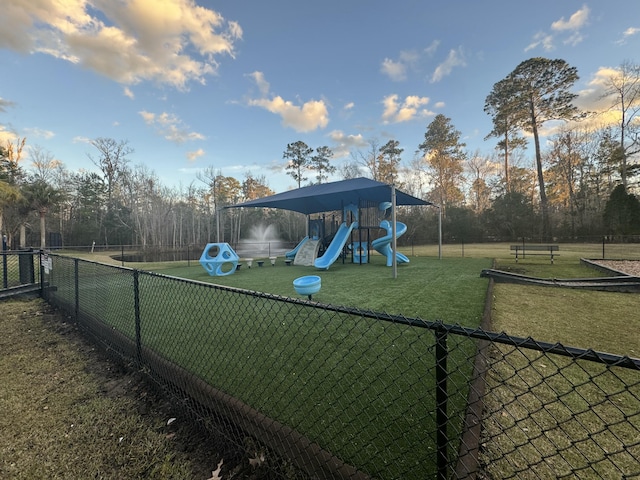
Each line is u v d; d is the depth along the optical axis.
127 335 2.80
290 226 31.00
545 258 11.80
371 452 1.35
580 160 23.69
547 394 1.95
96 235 27.02
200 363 2.32
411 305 4.29
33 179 26.16
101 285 3.93
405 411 1.63
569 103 21.31
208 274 8.24
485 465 1.33
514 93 22.91
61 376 2.46
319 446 1.37
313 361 2.34
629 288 5.24
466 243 24.42
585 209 23.36
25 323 3.89
